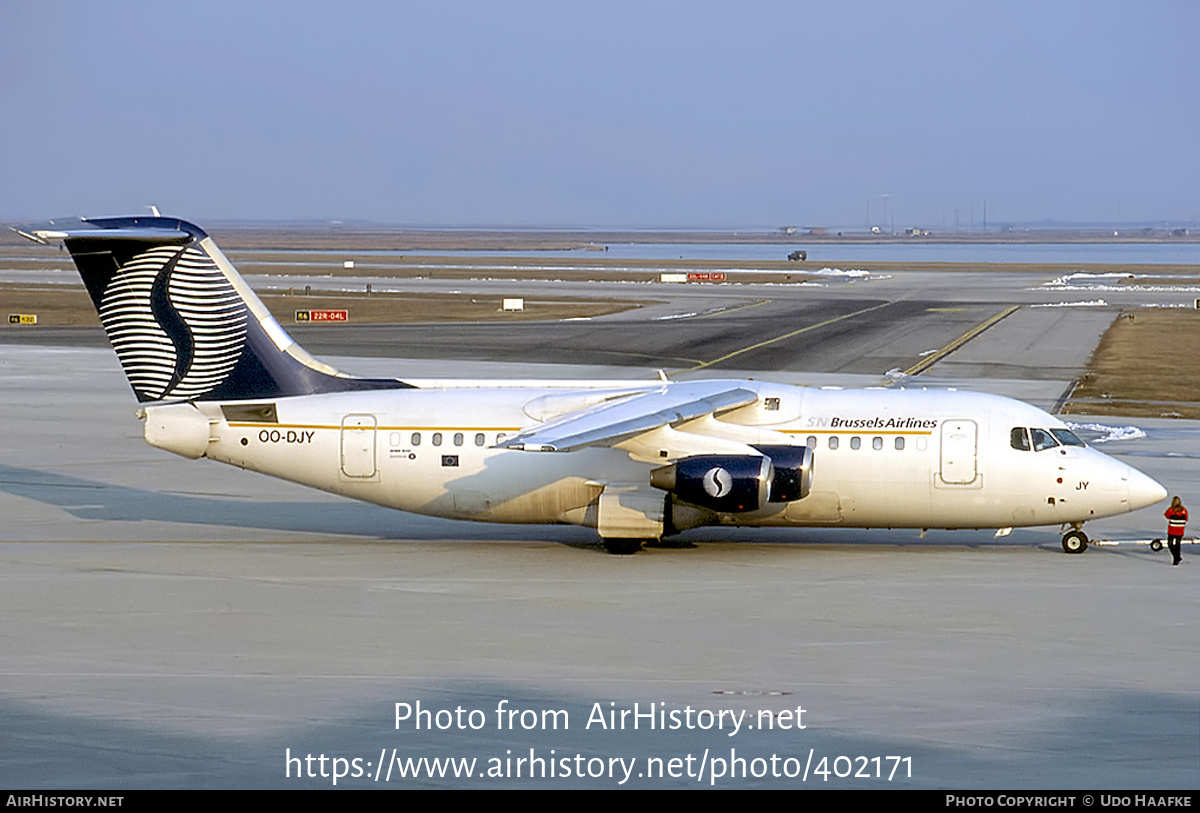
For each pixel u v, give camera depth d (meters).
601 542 92.75
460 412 89.56
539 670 59.47
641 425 78.31
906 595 75.94
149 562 84.38
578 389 92.19
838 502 88.44
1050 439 87.19
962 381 191.12
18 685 56.81
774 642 64.94
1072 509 86.75
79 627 67.44
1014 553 89.50
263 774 45.75
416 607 72.31
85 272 89.06
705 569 83.31
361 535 94.69
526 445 72.19
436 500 89.75
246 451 90.50
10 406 161.88
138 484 115.12
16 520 99.12
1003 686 57.44
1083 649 64.00
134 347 90.12
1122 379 195.00
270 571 81.88
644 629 67.50
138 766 46.50
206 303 89.50
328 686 56.84
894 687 57.16
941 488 87.31
